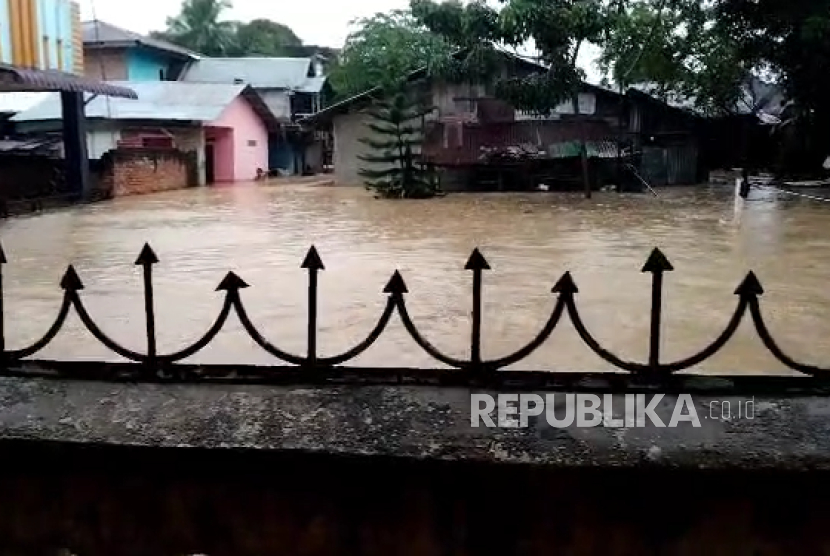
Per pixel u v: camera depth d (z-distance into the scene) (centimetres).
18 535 175
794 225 1157
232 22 4516
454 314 537
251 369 196
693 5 2061
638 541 165
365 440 168
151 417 177
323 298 591
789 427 172
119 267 762
